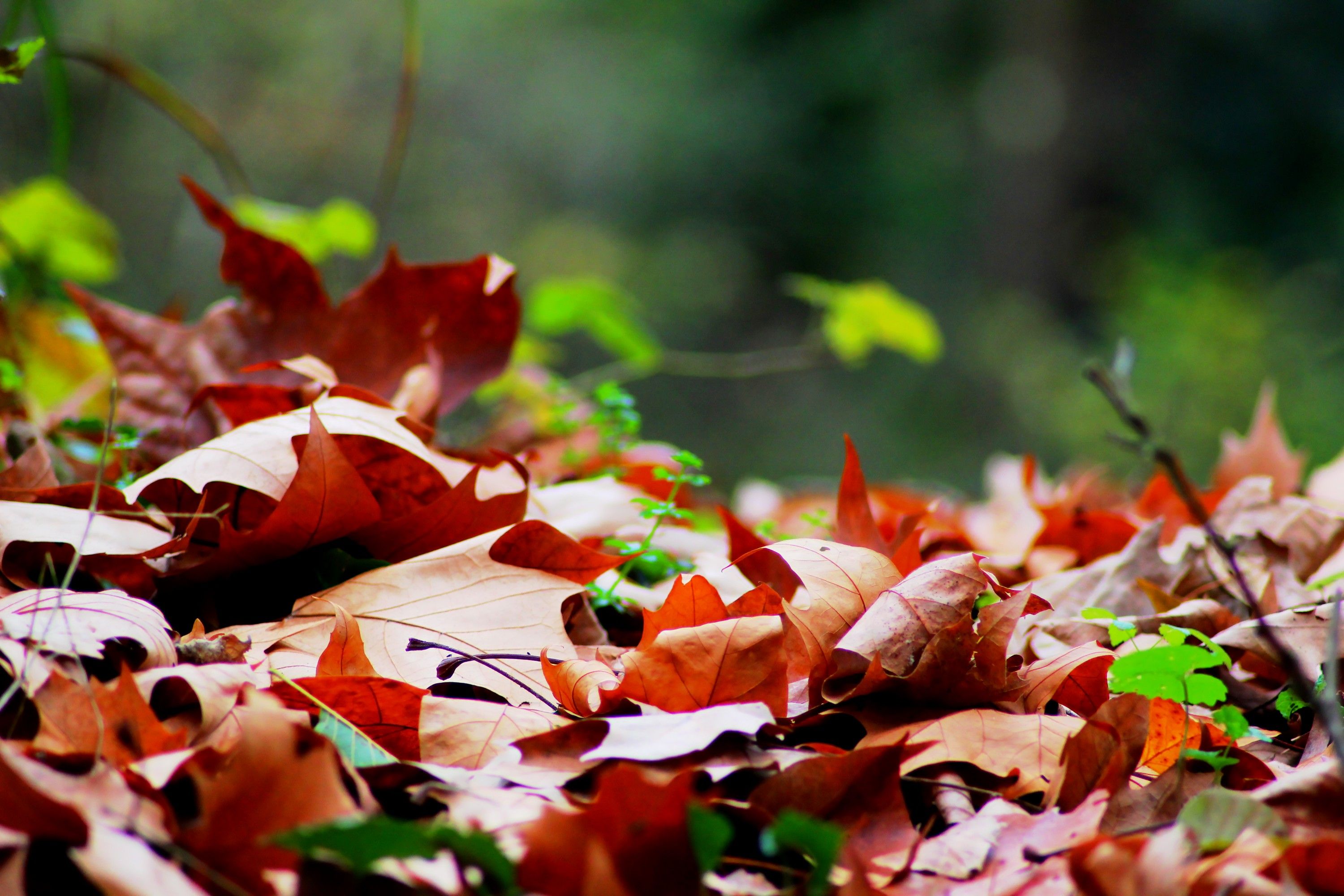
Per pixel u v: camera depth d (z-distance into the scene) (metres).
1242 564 1.68
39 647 1.48
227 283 1.76
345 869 1.41
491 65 13.98
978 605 1.66
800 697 1.55
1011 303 11.82
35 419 1.81
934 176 14.63
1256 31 13.34
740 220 15.32
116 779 1.43
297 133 11.41
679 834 1.42
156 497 1.63
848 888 1.41
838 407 12.66
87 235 2.37
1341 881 1.43
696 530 1.92
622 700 1.52
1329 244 12.66
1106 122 13.55
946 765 1.51
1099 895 1.42
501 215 13.70
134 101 9.23
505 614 1.58
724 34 15.27
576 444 2.06
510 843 1.43
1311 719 1.57
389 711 1.51
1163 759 1.53
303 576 1.61
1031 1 13.67
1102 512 1.83
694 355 13.67
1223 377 6.78
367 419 1.62
